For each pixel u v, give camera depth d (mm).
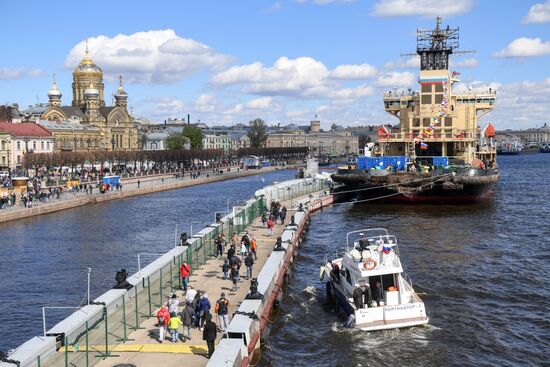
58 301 44156
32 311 41781
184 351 28672
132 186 138375
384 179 85375
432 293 43031
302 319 38344
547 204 94312
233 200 116500
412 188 85125
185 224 83125
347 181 88312
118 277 36438
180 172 194500
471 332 35375
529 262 52219
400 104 104438
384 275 36531
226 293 38219
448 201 87188
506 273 48406
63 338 28656
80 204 106562
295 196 98125
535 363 31438
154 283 38344
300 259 56188
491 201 92812
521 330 35875
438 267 50312
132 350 28766
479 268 50031
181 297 37219
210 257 49062
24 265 55938
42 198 101812
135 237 71812
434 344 33594
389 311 35312
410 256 54438
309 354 32719
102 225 81812
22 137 169250
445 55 102750
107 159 175500
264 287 37125
